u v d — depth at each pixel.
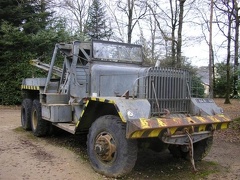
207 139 5.38
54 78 7.61
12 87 14.64
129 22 17.52
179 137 4.36
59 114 6.37
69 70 6.82
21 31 14.77
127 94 4.48
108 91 5.44
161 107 4.77
